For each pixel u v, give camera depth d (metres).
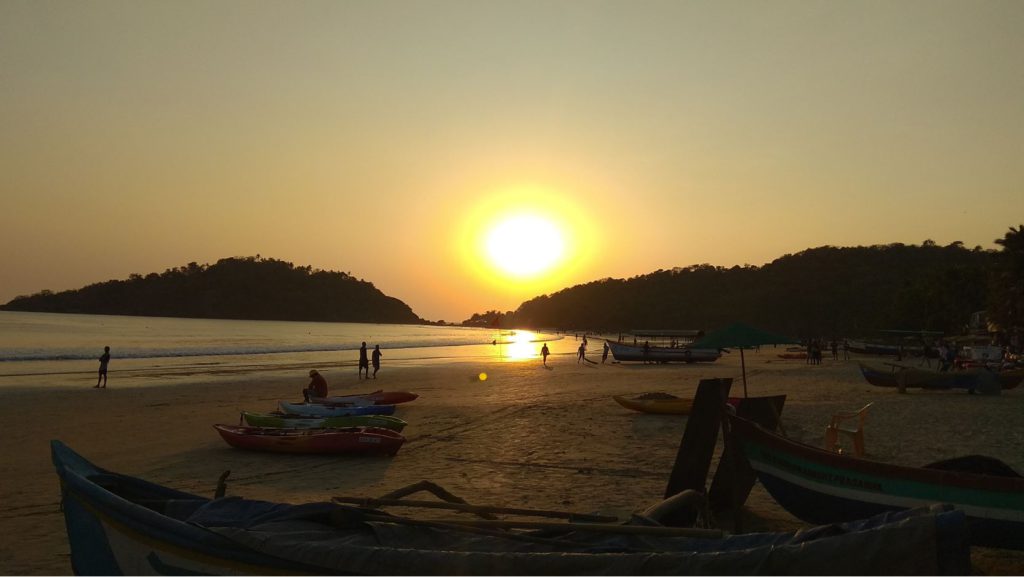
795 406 21.09
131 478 6.79
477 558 4.98
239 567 5.37
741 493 8.87
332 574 5.12
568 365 54.59
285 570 5.24
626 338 143.00
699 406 8.52
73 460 6.63
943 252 166.38
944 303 87.44
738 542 5.38
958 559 4.61
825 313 146.62
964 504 6.98
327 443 14.48
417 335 168.50
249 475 12.72
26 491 11.75
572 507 9.86
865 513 7.62
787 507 8.51
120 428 19.19
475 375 41.69
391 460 14.08
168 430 18.81
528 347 108.06
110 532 5.87
